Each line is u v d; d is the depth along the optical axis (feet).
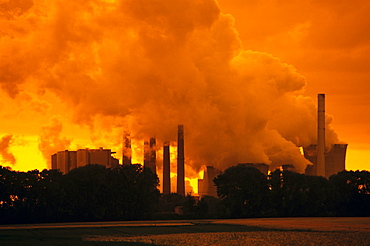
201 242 470.39
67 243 462.60
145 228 622.95
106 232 565.53
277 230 590.96
